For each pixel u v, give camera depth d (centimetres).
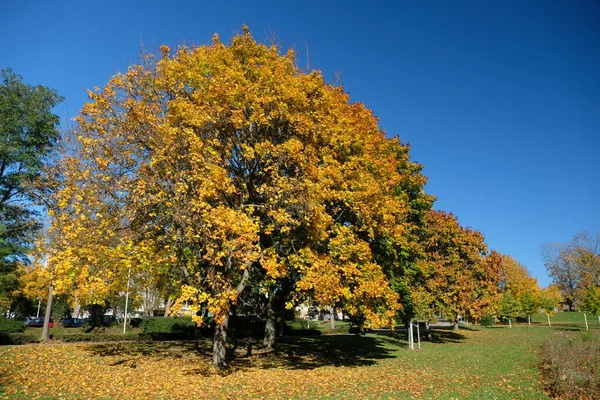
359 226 1587
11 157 2411
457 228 3291
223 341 1398
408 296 2333
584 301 4456
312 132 1413
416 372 1460
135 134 1315
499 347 2550
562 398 1026
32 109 2506
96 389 1068
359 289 1355
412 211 2494
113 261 1223
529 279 6519
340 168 1452
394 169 1919
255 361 1631
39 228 2634
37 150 2519
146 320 3130
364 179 1489
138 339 2345
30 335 2153
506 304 5169
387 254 1880
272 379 1230
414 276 2556
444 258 3200
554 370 1304
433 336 3500
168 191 1246
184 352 1714
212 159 1221
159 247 1270
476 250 3303
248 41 1460
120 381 1165
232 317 3278
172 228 1250
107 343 2020
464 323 5591
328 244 1391
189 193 1215
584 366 1230
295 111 1383
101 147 1283
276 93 1352
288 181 1330
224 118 1311
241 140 1402
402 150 2458
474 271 3300
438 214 3356
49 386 1091
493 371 1498
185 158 1234
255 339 2627
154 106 1364
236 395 1008
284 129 1427
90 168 1245
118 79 1365
